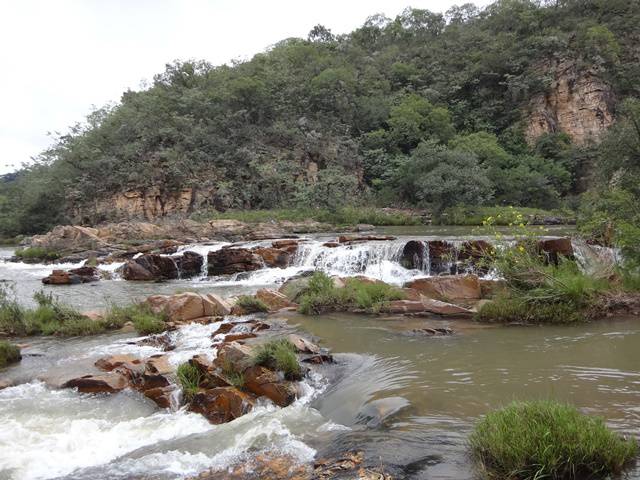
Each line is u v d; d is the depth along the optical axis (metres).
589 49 68.12
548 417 4.70
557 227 32.41
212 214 47.16
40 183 60.59
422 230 34.44
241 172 54.00
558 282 11.27
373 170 58.31
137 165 53.81
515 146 64.12
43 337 11.58
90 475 5.15
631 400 5.87
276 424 6.09
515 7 86.56
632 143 21.97
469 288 13.18
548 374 7.03
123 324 12.23
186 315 12.53
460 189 42.16
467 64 79.62
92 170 56.50
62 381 8.20
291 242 23.86
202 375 7.53
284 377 7.37
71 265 28.47
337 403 6.61
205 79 68.69
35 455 5.71
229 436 5.85
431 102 73.06
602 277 12.34
